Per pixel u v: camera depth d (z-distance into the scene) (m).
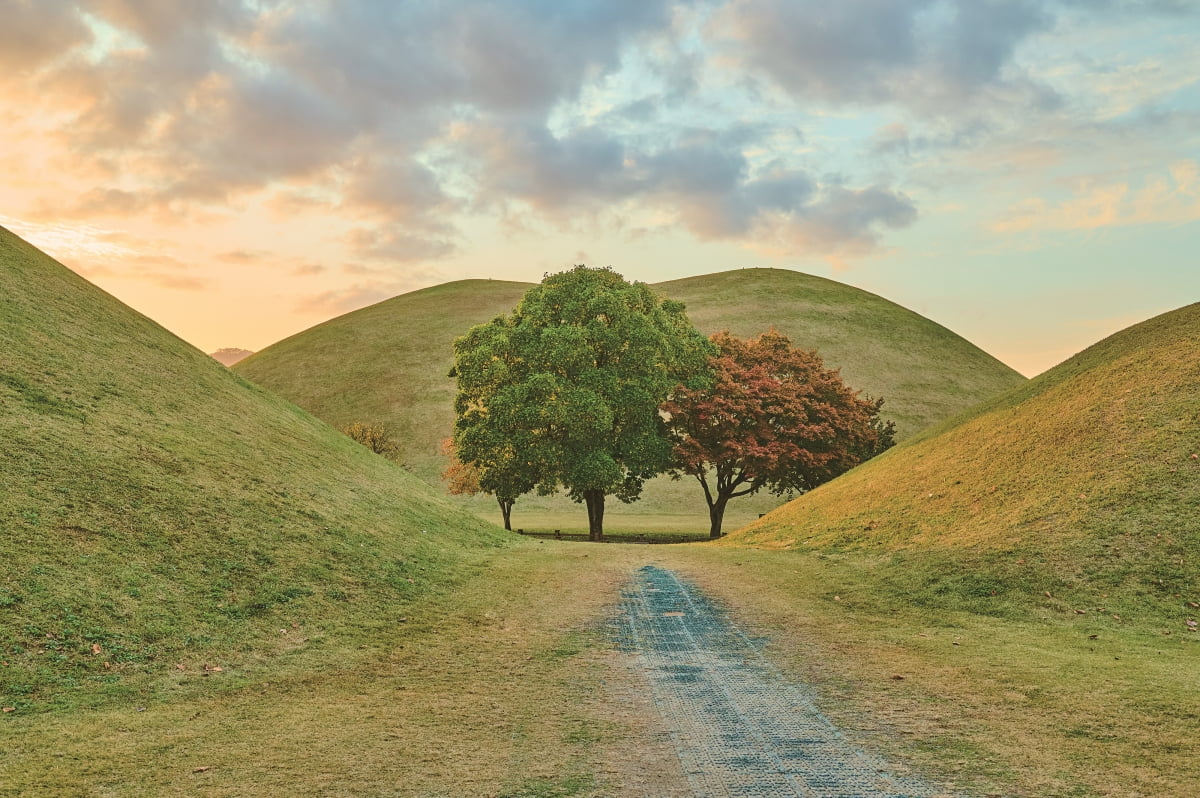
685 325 49.22
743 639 14.97
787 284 144.00
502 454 43.72
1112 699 10.45
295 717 9.90
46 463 16.81
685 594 19.88
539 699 10.89
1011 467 26.14
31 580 12.65
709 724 9.69
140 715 9.75
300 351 128.00
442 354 120.25
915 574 20.75
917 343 122.25
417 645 14.21
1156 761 8.10
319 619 15.19
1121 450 23.12
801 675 12.21
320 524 21.16
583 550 29.34
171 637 12.69
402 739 9.02
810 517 32.44
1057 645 14.46
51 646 11.30
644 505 79.44
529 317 45.50
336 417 103.38
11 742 8.43
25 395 19.78
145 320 33.97
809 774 7.90
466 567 22.66
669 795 7.33
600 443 43.25
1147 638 15.11
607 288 46.00
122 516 16.20
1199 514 19.23
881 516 27.92
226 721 9.66
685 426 49.56
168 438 22.00
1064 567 18.94
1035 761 8.16
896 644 14.53
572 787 7.54
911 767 8.06
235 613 14.35
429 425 98.81
